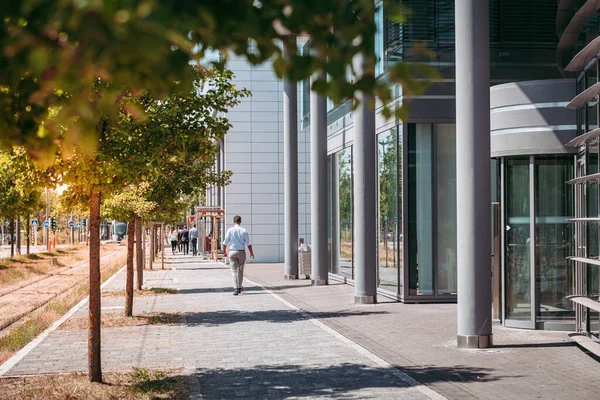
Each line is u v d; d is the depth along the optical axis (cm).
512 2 1678
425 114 1659
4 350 1159
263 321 1448
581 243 1145
